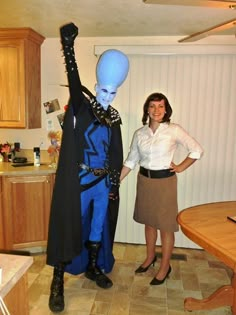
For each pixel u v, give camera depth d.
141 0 1.84
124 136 2.89
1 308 0.74
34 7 2.02
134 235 3.04
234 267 1.17
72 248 1.91
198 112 2.78
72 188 1.86
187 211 1.76
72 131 1.84
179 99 2.78
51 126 2.99
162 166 2.17
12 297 0.86
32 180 2.60
